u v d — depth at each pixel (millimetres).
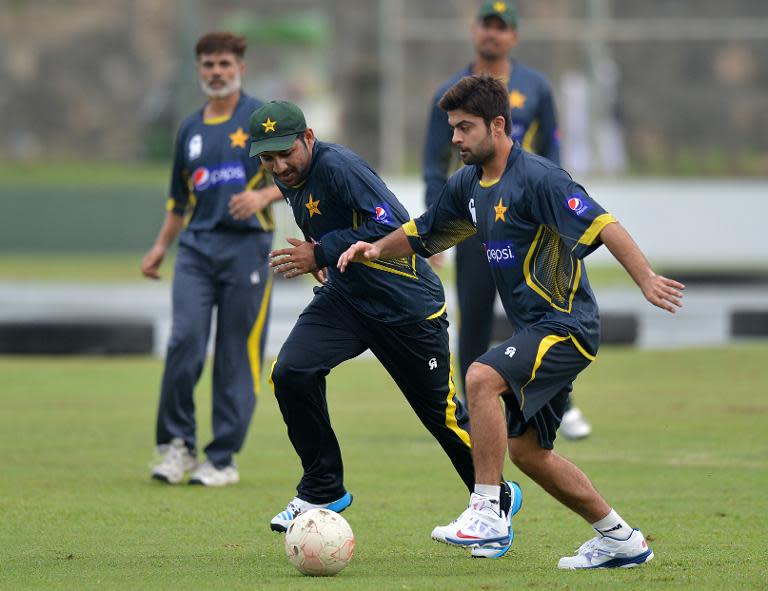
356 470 29781
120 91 121688
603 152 77438
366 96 83438
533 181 19828
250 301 28641
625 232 19188
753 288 79875
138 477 29031
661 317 66438
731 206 77000
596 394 41750
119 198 96312
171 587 18484
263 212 28797
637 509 25031
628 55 77375
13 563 20516
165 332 58906
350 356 22484
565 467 19906
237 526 23828
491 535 20062
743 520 23906
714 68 77688
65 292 77000
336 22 85438
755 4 77500
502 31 31359
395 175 77250
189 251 28828
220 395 28516
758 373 46656
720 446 32312
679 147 77812
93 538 22688
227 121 28641
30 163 112562
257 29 102062
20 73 120438
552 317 20047
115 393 43062
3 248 96250
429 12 77000
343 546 19234
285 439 34938
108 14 123875
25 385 44969
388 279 21828
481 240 20750
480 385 19719
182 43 89500
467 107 20047
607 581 18766
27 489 27359
